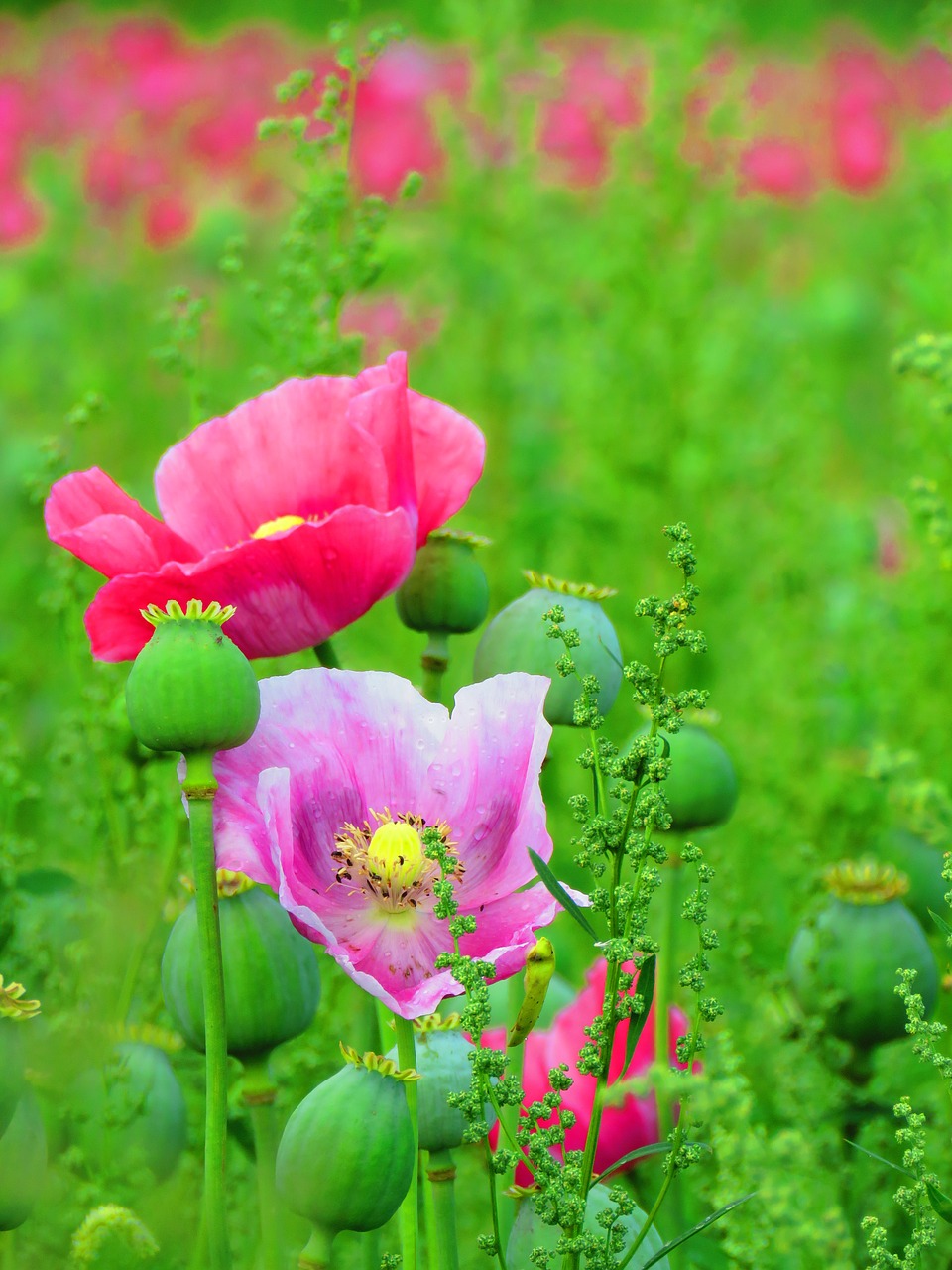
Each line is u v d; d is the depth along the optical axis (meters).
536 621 1.37
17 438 3.44
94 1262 1.29
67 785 1.67
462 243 3.11
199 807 1.24
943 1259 1.42
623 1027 1.41
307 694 1.29
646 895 1.24
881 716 2.28
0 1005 1.24
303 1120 1.24
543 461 3.28
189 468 1.40
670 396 2.92
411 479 1.37
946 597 2.19
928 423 2.21
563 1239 1.24
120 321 3.77
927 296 2.29
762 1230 1.34
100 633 1.32
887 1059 1.56
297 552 1.32
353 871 1.28
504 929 1.27
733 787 1.46
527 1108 1.24
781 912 1.98
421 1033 1.29
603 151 3.66
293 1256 1.36
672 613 1.25
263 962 1.30
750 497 2.88
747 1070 1.58
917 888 1.65
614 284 3.00
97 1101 1.40
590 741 1.27
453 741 1.29
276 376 1.66
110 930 1.46
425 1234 1.42
